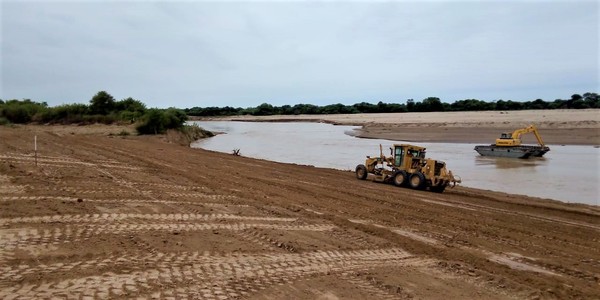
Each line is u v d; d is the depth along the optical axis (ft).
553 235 37.65
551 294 23.88
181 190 48.32
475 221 41.83
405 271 26.45
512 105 409.49
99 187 45.70
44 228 29.99
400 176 63.93
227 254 27.37
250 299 20.95
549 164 90.94
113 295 20.16
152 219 34.55
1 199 37.04
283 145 144.36
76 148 87.66
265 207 42.24
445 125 211.82
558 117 229.66
